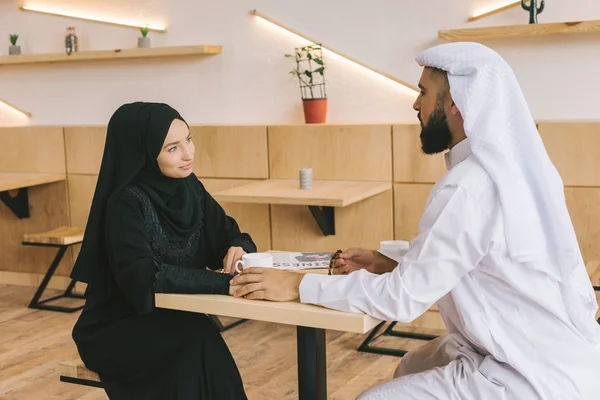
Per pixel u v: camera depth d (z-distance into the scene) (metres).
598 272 3.73
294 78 4.87
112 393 2.62
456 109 2.09
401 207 4.52
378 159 4.54
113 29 5.37
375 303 2.00
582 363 2.01
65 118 5.66
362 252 2.50
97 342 2.62
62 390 3.74
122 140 2.54
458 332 2.23
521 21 4.25
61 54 5.38
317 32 4.75
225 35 5.03
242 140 4.90
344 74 4.73
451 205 1.98
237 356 4.14
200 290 2.23
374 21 4.59
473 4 4.34
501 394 1.98
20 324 4.82
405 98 4.59
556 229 2.00
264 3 4.88
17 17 5.68
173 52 5.01
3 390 3.74
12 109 5.85
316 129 4.68
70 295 5.43
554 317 2.03
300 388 2.25
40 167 5.61
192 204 2.71
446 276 1.99
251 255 2.35
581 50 4.16
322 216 4.59
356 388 3.66
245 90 5.03
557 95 4.24
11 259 5.82
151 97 5.34
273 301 2.13
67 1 5.50
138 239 2.40
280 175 4.82
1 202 5.78
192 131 5.04
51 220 5.63
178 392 2.49
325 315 2.01
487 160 1.99
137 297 2.29
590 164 4.09
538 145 2.00
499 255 1.98
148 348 2.54
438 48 2.10
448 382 2.05
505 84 2.02
